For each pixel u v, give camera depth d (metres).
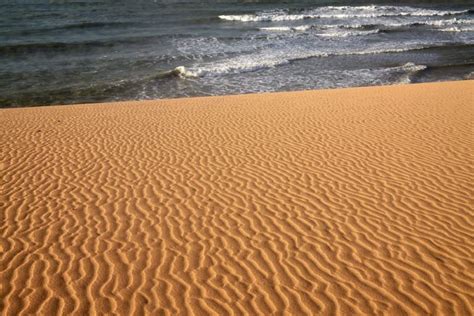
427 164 9.57
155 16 41.03
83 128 12.53
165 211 7.78
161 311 5.38
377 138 11.20
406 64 24.42
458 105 13.91
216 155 10.38
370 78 22.09
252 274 6.07
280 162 9.91
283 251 6.59
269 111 13.97
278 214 7.67
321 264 6.28
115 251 6.56
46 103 18.98
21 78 22.42
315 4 49.44
